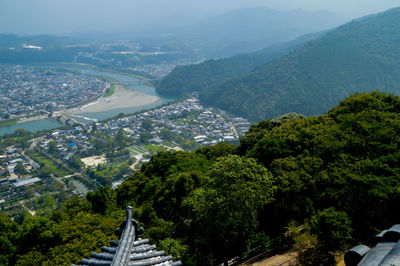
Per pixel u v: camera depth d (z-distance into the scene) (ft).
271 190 98.07
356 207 96.48
